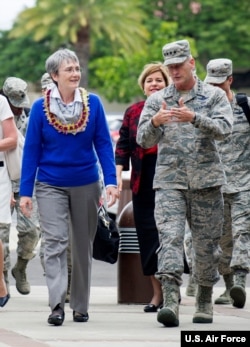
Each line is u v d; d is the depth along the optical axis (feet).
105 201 51.52
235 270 51.70
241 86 303.48
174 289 43.14
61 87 44.65
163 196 43.24
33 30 295.69
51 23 292.20
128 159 51.55
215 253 44.24
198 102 43.21
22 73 318.04
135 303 53.26
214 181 43.09
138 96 268.62
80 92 44.98
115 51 300.20
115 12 287.89
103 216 51.42
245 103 51.98
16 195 55.62
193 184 43.06
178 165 43.14
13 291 59.52
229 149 52.13
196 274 44.62
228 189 52.13
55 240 44.27
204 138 42.93
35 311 49.55
